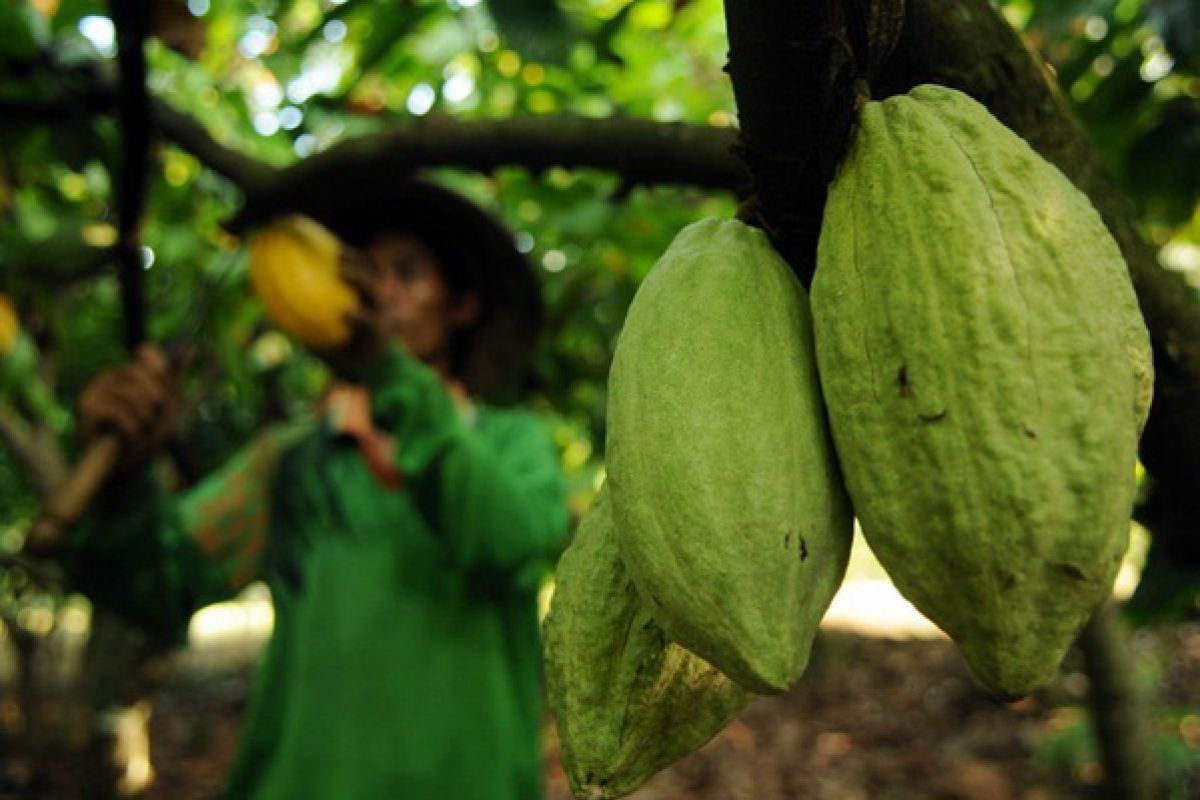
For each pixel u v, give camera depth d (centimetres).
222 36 295
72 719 457
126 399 198
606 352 372
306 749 178
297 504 194
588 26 218
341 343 170
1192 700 551
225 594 220
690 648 66
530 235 306
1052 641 62
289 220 175
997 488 61
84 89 193
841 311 66
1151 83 192
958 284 63
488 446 192
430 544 183
